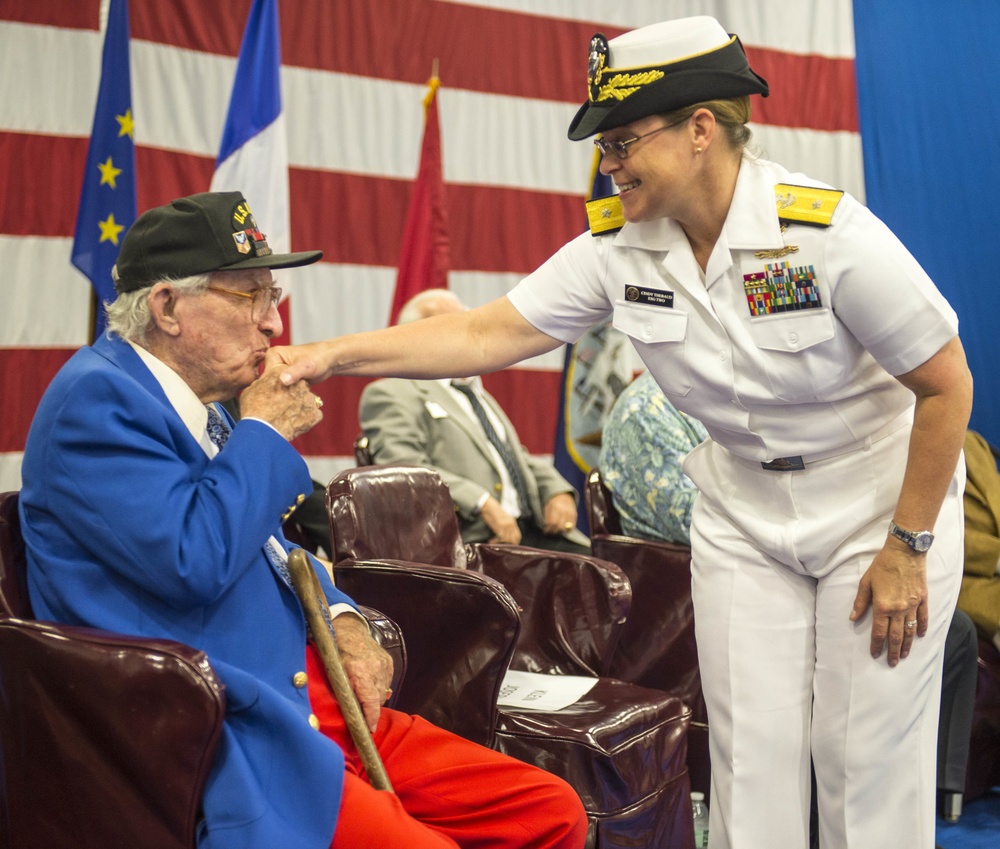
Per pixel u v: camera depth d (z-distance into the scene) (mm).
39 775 1359
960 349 1542
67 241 3814
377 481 2334
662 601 2877
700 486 1817
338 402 4320
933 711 1668
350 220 4312
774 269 1546
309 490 1523
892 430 1663
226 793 1320
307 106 4227
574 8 4734
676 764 2297
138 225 1532
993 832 2846
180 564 1353
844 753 1669
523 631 2566
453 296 3613
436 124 3912
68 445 1383
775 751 1722
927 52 5316
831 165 5203
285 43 4176
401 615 2186
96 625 1387
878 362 1571
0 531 1459
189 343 1514
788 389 1588
